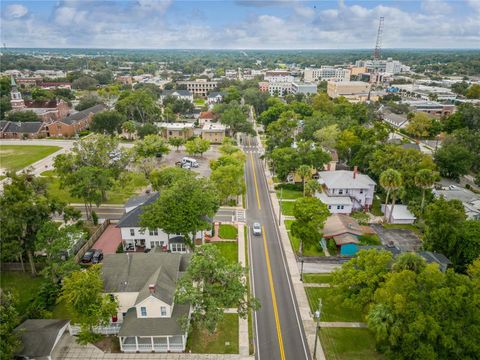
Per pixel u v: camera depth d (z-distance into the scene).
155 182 83.94
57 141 153.38
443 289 38.59
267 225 80.19
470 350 36.59
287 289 58.53
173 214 61.25
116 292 49.09
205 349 46.34
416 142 145.88
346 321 51.44
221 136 152.12
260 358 45.19
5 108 181.75
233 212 86.50
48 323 47.19
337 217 75.25
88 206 88.06
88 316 44.72
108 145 91.69
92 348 46.09
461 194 88.06
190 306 48.91
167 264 53.19
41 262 60.97
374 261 48.66
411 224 80.56
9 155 130.62
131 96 171.62
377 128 136.12
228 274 46.94
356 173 91.69
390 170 76.25
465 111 149.75
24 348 42.94
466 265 57.53
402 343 39.16
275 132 130.62
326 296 56.72
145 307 45.91
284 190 100.88
